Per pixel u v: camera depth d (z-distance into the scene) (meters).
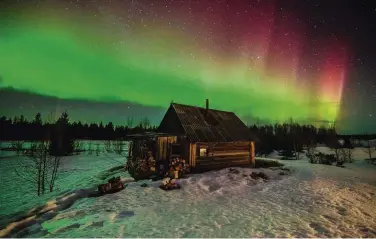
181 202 9.74
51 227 7.18
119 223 7.39
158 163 15.31
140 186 11.88
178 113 17.64
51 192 11.78
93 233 6.61
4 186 13.23
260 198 10.71
